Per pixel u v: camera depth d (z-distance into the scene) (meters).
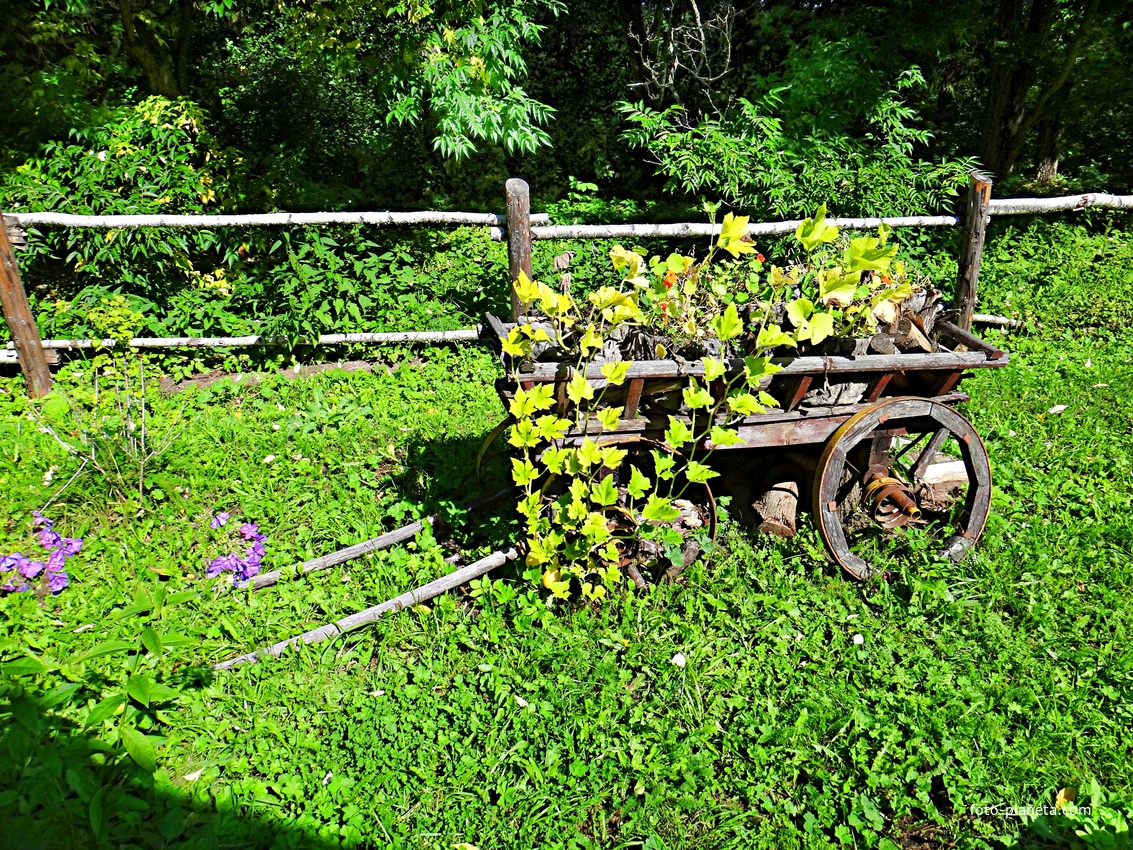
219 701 3.15
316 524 4.20
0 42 8.05
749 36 11.85
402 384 5.72
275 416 5.19
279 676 3.28
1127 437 5.11
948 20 8.33
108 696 3.00
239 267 6.36
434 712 3.18
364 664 3.42
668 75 11.28
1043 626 3.62
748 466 4.25
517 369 3.43
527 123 8.16
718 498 4.17
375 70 8.05
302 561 3.93
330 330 6.08
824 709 3.21
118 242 5.79
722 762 3.07
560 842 2.76
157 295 6.20
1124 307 6.89
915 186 7.63
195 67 11.59
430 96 7.77
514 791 2.89
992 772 2.99
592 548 3.49
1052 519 4.38
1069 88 9.86
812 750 3.07
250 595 3.65
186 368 5.86
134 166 6.24
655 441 3.66
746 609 3.65
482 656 3.44
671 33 10.86
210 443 4.79
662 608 3.71
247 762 2.93
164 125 6.64
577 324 3.50
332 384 5.68
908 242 6.96
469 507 4.17
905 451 4.59
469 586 3.81
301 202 7.32
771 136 7.87
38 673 3.07
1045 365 6.10
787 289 3.60
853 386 3.71
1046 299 7.07
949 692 3.26
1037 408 5.50
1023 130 10.20
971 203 6.20
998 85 10.12
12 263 5.15
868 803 2.87
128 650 3.26
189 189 6.40
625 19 11.77
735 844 2.77
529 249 5.92
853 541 4.14
